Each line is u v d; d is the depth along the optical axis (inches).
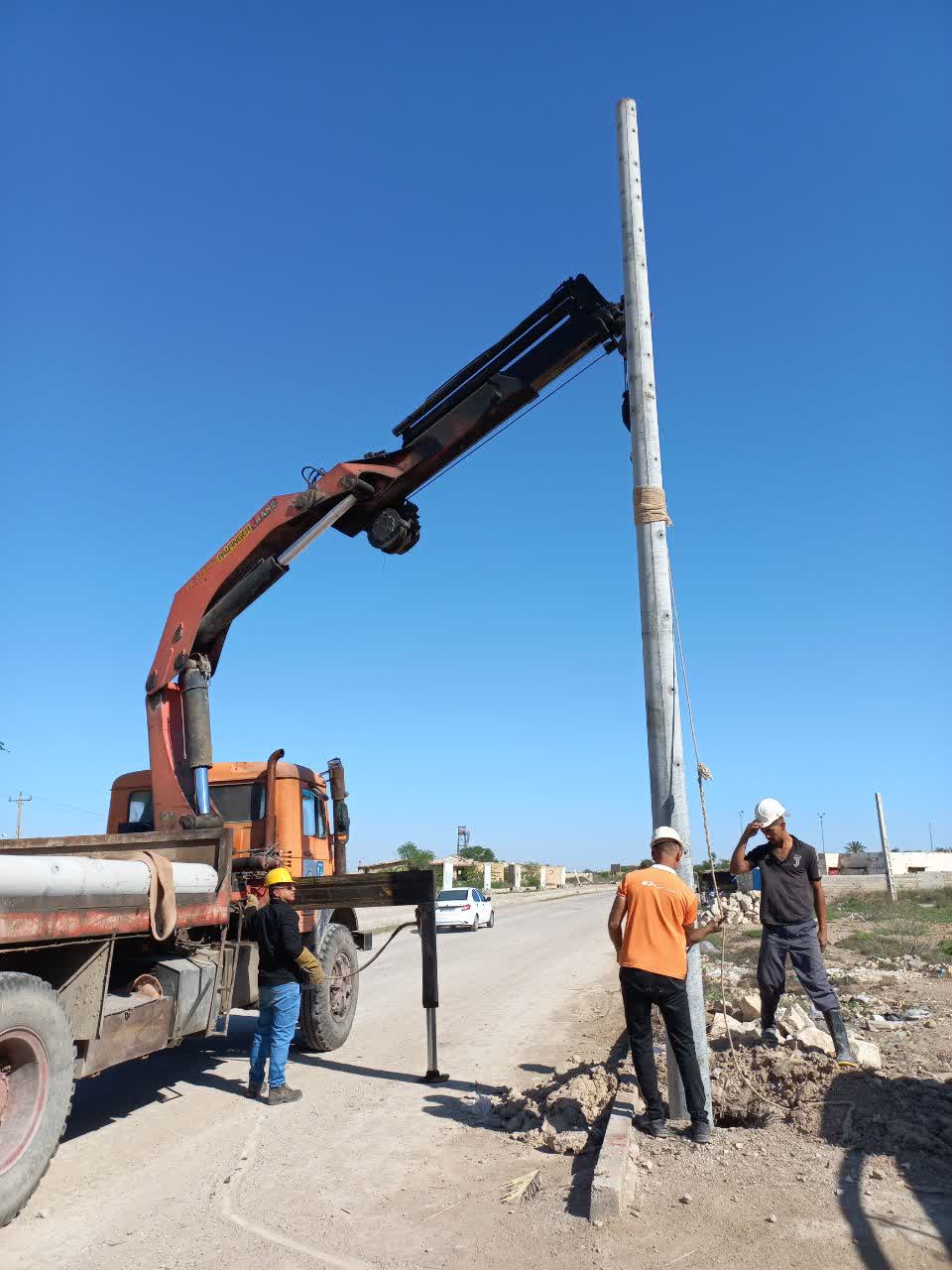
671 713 238.1
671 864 224.8
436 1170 215.8
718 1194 179.2
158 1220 189.0
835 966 492.1
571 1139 217.3
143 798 397.1
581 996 501.7
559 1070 318.0
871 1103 218.7
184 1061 350.9
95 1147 239.9
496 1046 369.7
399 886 328.2
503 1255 165.3
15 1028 190.7
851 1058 247.4
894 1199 169.6
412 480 369.7
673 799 233.5
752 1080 242.2
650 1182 188.2
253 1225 185.3
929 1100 218.2
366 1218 187.6
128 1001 244.2
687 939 222.1
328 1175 215.0
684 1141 209.2
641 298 257.0
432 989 317.1
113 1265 167.9
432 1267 163.0
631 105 266.1
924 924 770.8
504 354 347.6
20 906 196.9
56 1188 209.6
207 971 280.7
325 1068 336.5
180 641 361.1
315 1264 166.4
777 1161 192.5
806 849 276.5
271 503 362.9
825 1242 156.3
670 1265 154.7
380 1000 507.2
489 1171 211.8
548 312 338.6
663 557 246.4
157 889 245.4
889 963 496.4
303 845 389.1
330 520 356.2
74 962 221.5
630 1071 266.1
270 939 291.4
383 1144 237.6
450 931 1122.7
